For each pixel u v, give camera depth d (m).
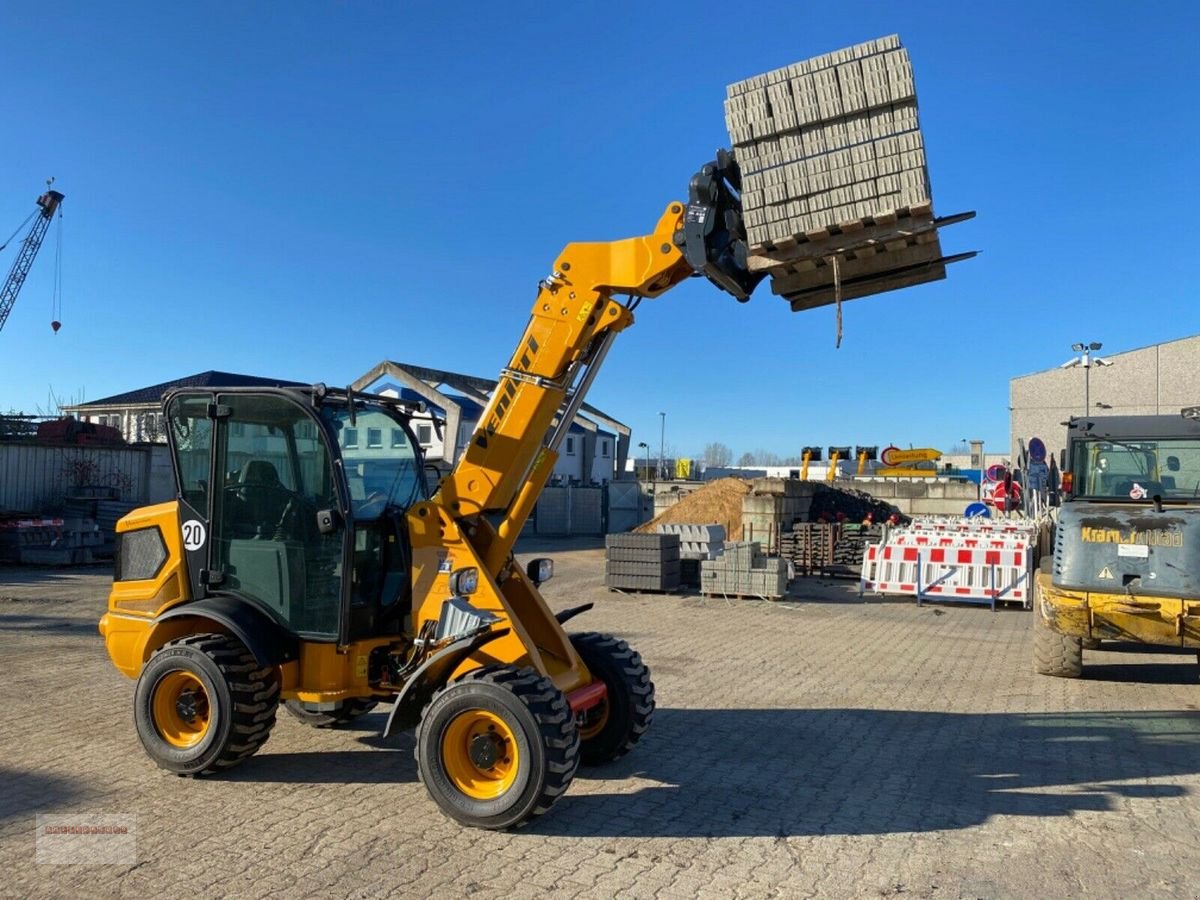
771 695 8.38
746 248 5.39
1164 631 7.85
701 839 4.92
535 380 5.66
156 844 4.76
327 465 5.81
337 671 5.84
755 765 6.25
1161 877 4.51
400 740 6.74
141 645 6.26
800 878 4.45
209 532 6.07
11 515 18.16
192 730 5.89
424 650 5.54
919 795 5.68
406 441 6.73
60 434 25.25
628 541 15.94
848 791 5.73
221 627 6.05
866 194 5.00
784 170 5.17
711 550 16.84
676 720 7.45
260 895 4.19
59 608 12.93
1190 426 8.95
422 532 5.65
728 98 5.29
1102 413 34.97
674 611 13.91
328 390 5.82
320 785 5.73
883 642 11.34
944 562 14.88
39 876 4.36
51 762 6.07
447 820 5.14
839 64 5.05
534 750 4.84
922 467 34.97
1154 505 8.44
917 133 4.93
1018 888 4.38
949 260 5.29
